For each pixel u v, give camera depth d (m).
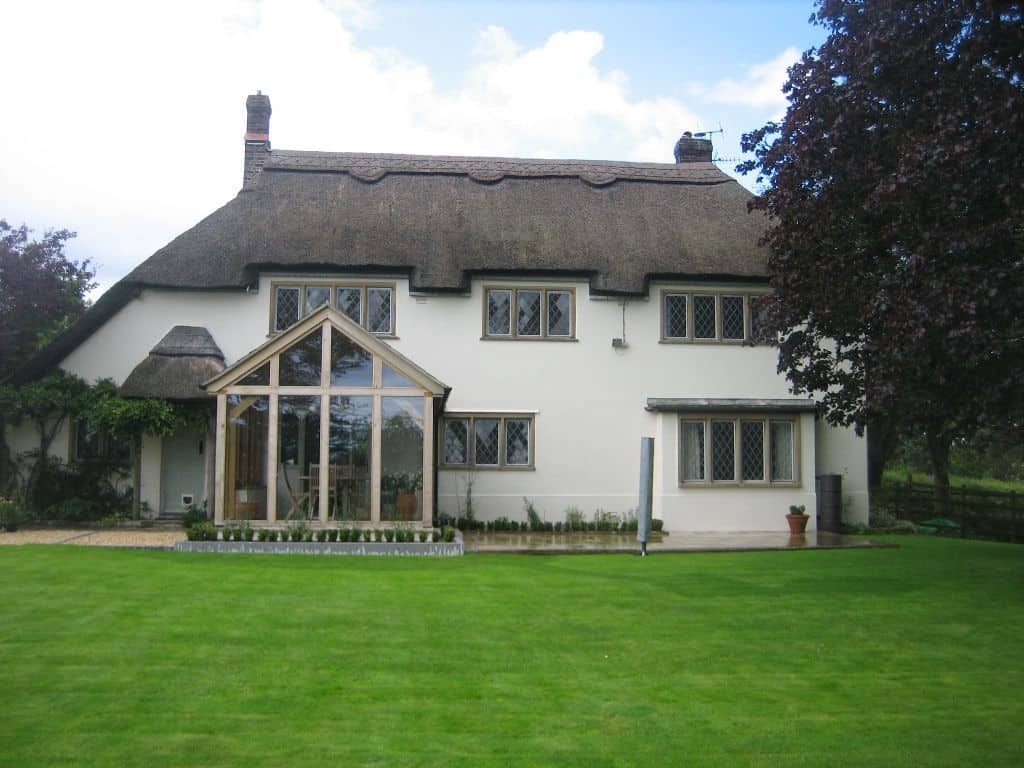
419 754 6.46
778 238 16.14
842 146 14.59
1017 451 43.00
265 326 21.84
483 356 22.44
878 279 14.63
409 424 17.45
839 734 7.07
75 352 21.62
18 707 7.21
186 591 11.58
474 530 21.83
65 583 11.91
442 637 9.63
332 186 24.08
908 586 13.07
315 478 17.19
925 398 13.50
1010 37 12.95
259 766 6.18
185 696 7.55
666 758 6.51
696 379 22.94
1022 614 11.23
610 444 22.62
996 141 12.01
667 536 20.72
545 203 24.16
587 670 8.64
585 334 22.73
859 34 15.01
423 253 22.16
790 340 16.78
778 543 18.83
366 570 13.70
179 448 21.47
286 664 8.53
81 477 21.11
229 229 22.38
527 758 6.44
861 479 23.42
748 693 8.08
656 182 25.50
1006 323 12.58
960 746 6.84
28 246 22.83
